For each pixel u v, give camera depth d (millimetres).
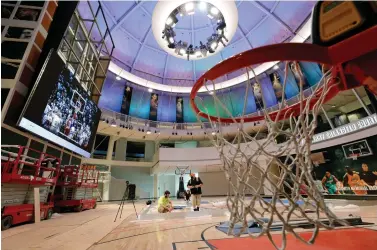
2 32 6312
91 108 8703
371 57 1340
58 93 6418
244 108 1751
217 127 2092
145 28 17969
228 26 8188
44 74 5742
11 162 4711
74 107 7434
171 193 20859
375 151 9375
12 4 6715
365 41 1289
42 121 5867
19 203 5035
